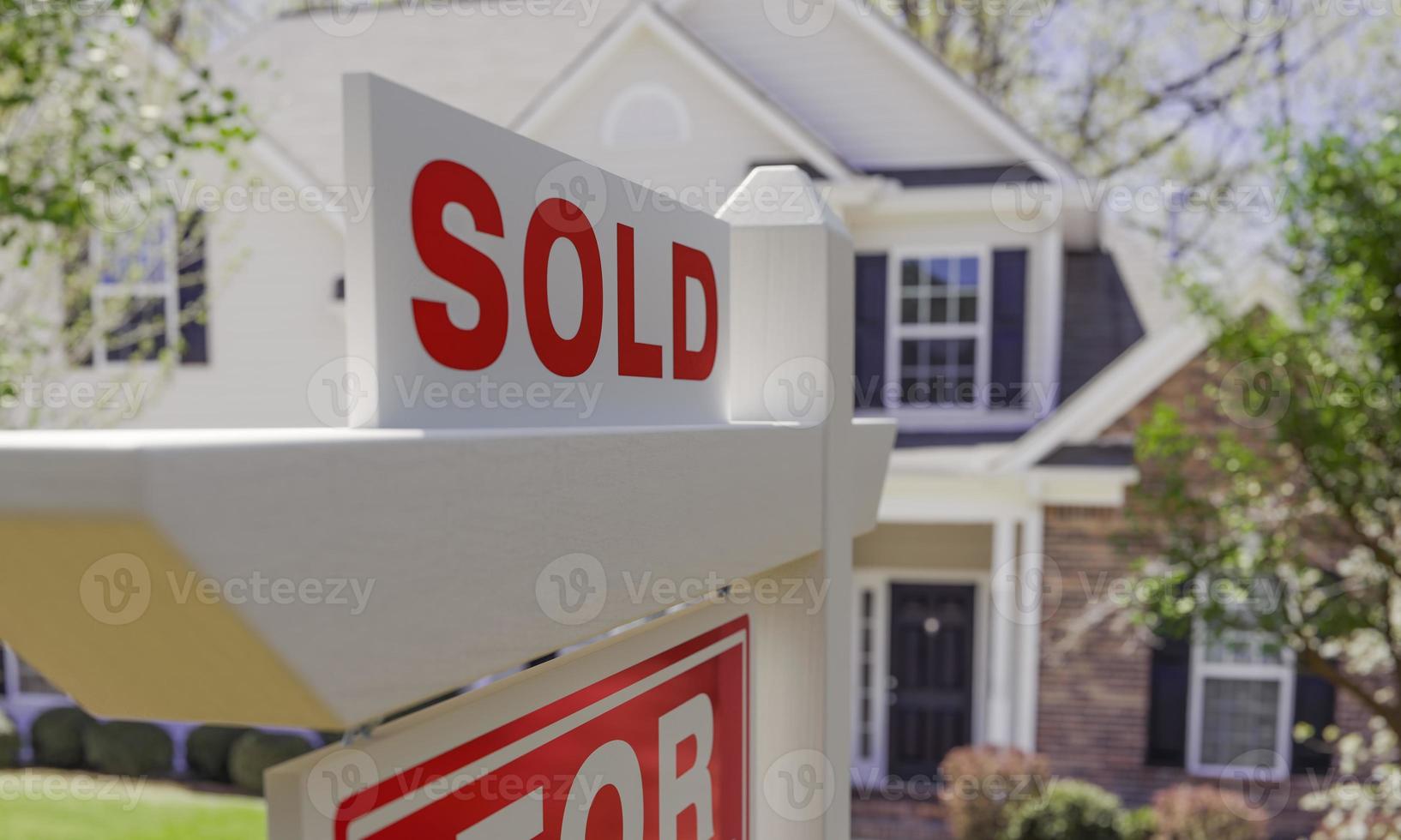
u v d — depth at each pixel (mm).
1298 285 5223
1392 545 5234
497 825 571
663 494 643
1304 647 5305
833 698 1064
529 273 583
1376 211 4512
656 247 763
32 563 293
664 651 800
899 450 7223
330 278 7828
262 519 317
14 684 8719
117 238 6148
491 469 452
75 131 3508
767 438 855
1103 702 7000
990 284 7520
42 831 6473
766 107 7375
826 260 1034
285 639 326
